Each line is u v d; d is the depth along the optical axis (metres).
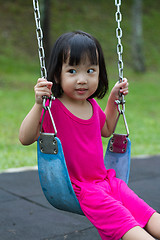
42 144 1.75
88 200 1.77
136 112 10.32
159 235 1.77
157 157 5.84
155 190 3.87
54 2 19.92
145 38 19.53
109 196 1.76
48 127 1.89
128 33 18.50
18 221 2.85
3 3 18.64
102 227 1.72
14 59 14.73
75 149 1.89
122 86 2.03
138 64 16.11
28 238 2.52
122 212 1.68
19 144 6.64
